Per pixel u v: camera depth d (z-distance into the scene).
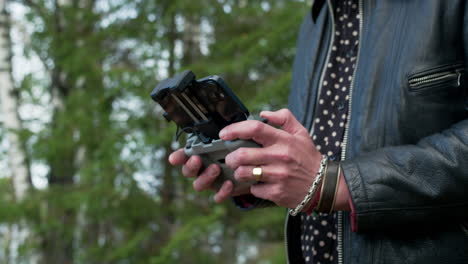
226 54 5.07
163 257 4.45
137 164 5.07
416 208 0.85
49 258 6.14
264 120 0.93
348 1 1.21
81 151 5.85
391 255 0.90
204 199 5.40
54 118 6.16
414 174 0.85
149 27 5.38
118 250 4.80
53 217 5.57
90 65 5.37
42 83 8.31
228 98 0.90
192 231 4.59
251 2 5.25
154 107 5.29
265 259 4.73
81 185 5.40
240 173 0.91
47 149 5.41
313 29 1.33
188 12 5.16
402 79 0.95
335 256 1.06
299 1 4.86
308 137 0.94
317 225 1.10
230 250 5.32
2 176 7.53
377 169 0.88
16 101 7.81
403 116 0.95
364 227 0.88
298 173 0.90
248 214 5.12
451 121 0.92
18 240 6.34
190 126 1.00
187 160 1.12
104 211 4.99
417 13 0.98
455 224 0.87
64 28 5.95
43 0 7.01
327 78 1.20
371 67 1.03
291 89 1.38
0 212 5.49
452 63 0.93
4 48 8.02
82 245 5.53
